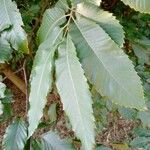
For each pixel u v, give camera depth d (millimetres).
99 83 241
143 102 234
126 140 888
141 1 245
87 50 246
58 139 326
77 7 265
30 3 545
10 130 331
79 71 235
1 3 306
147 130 455
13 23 306
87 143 233
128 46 578
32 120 264
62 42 251
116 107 489
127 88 237
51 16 279
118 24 260
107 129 920
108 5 623
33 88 262
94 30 250
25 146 325
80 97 234
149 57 562
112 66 241
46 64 256
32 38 494
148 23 604
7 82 916
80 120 234
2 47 320
